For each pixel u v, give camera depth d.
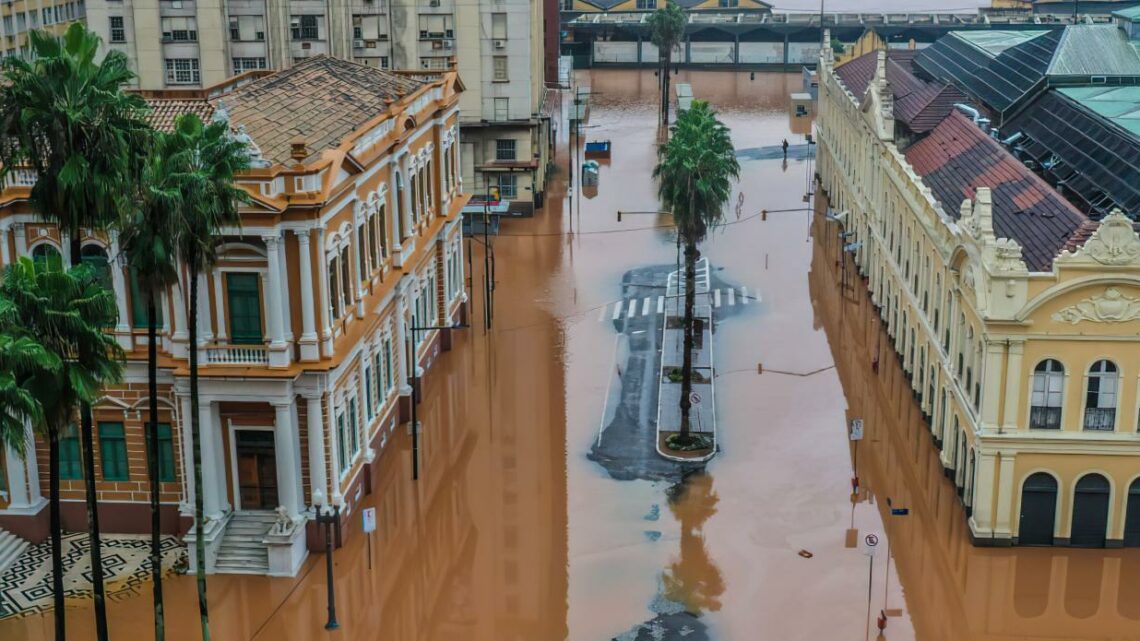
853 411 63.50
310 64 65.94
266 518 48.66
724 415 62.91
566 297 81.88
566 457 58.31
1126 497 47.88
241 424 47.81
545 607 45.25
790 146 129.25
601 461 57.88
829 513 52.59
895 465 57.16
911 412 62.94
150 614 44.66
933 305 59.41
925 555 49.06
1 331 32.03
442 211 70.12
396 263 59.81
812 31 179.75
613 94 163.38
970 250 49.72
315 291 46.84
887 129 75.75
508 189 102.25
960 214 56.31
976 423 48.47
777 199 107.62
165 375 47.78
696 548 49.62
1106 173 60.31
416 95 65.06
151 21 98.25
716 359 70.56
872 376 67.81
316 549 49.09
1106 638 43.38
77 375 33.88
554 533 51.00
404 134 60.12
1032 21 162.00
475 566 48.38
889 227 73.62
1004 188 59.22
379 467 56.34
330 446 48.31
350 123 57.22
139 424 48.75
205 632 41.09
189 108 52.62
